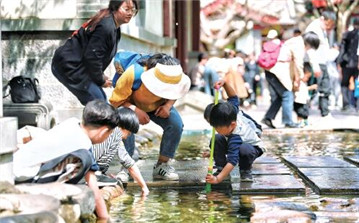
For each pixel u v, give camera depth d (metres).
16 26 13.30
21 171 6.26
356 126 16.20
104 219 6.29
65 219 5.57
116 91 8.37
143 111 8.41
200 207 6.92
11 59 13.44
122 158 7.68
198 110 22.78
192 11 32.97
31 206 5.29
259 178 8.33
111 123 6.46
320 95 17.23
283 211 6.48
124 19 8.71
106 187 7.55
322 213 6.47
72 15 13.35
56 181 6.24
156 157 10.71
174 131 8.50
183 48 27.47
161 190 7.95
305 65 16.42
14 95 10.77
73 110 13.21
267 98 35.38
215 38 40.72
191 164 9.76
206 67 25.84
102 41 8.62
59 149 6.29
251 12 40.69
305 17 40.94
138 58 8.79
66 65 8.82
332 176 8.44
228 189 8.02
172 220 6.34
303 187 7.64
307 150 11.91
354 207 6.75
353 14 38.22
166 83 8.22
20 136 8.72
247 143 8.29
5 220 4.86
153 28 20.45
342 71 22.00
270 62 15.74
